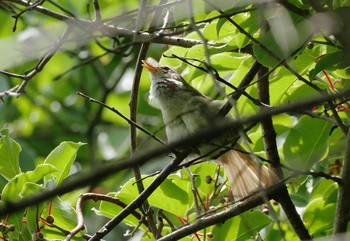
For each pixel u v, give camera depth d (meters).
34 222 7.81
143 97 15.52
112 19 7.59
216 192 9.30
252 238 8.16
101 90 16.14
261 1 6.96
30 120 16.62
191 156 9.21
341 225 7.64
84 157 15.23
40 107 16.66
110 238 13.21
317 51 8.48
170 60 9.92
